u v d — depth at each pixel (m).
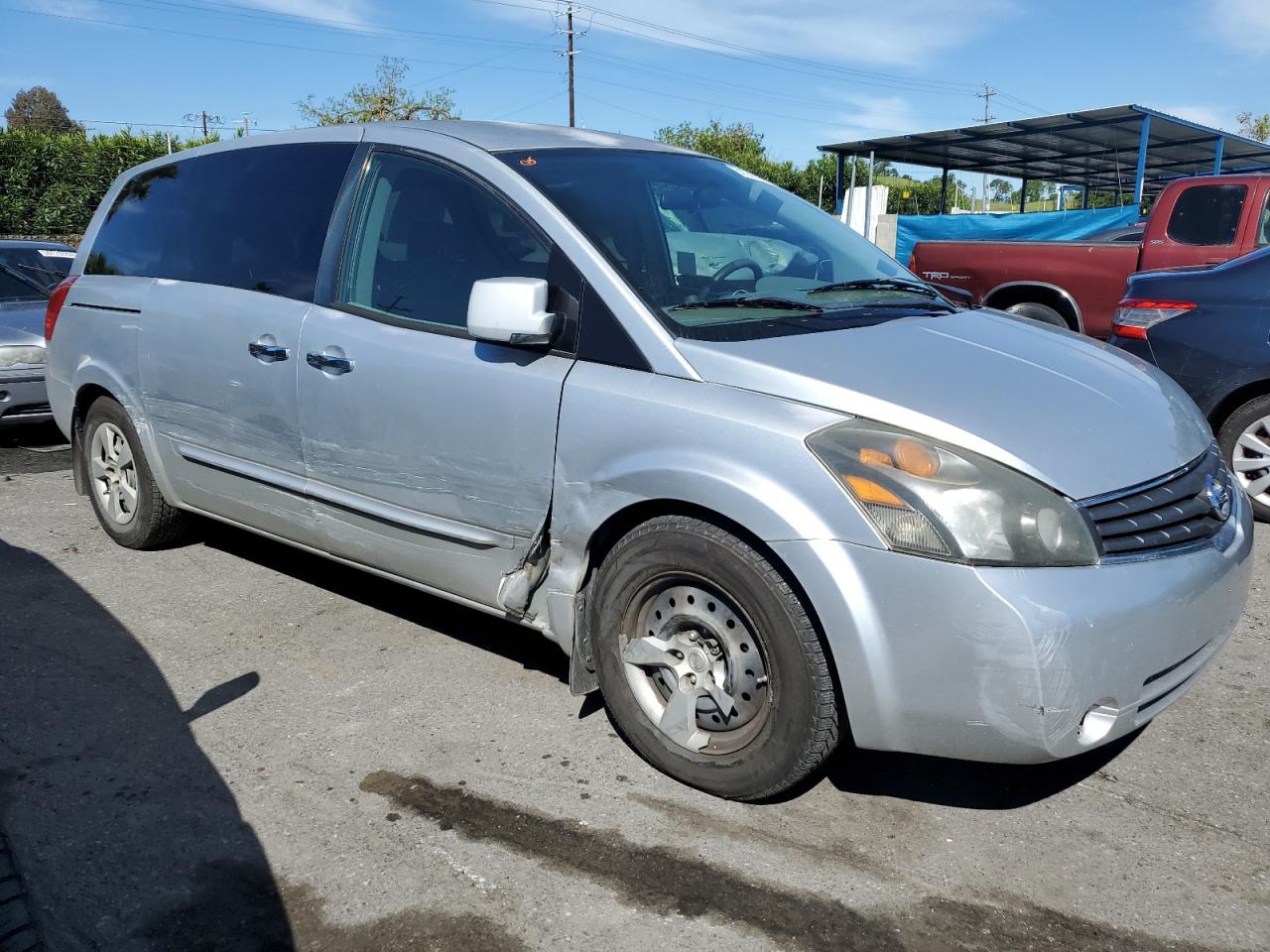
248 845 2.79
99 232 4.99
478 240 3.42
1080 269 8.86
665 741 3.04
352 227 3.78
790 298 3.39
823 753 2.76
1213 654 2.90
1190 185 8.29
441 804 2.97
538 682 3.73
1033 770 3.18
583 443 3.02
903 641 2.54
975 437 2.60
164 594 4.57
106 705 3.58
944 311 3.65
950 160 21.27
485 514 3.31
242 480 4.17
